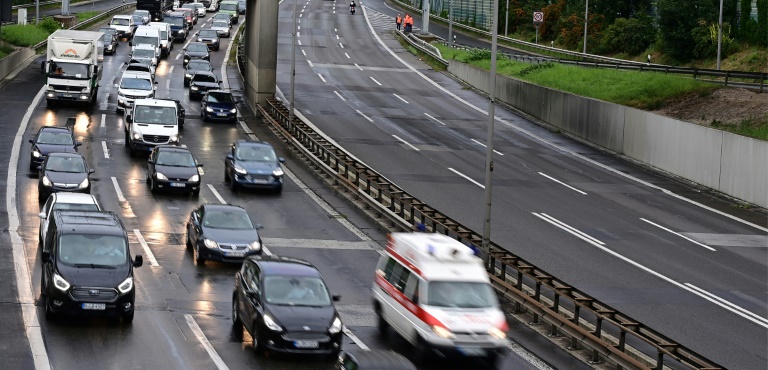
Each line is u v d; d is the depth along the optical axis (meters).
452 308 45.50
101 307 47.72
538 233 78.19
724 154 97.88
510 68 168.75
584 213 86.56
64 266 48.50
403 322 47.47
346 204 86.19
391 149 112.81
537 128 134.62
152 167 85.06
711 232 81.88
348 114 136.12
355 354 36.50
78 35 126.88
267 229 74.56
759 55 168.25
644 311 58.97
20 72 154.38
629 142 116.44
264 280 46.84
